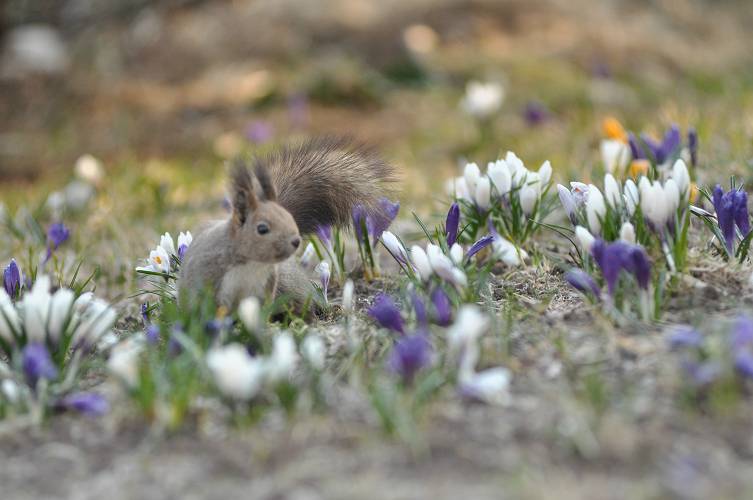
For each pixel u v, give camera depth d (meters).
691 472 5.69
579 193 9.23
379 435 6.34
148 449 6.45
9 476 6.25
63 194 16.08
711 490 5.51
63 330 7.68
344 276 10.20
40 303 7.60
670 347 7.16
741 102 19.05
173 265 9.88
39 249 13.16
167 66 25.09
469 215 10.19
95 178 16.28
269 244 7.98
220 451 6.33
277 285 8.79
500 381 6.54
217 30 25.61
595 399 6.40
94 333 7.82
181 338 7.14
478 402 6.69
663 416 6.31
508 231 10.16
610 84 22.91
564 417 6.34
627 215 8.91
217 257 8.29
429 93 22.95
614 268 7.62
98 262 12.59
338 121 21.98
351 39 24.48
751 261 8.71
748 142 13.84
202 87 23.94
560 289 9.05
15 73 25.17
